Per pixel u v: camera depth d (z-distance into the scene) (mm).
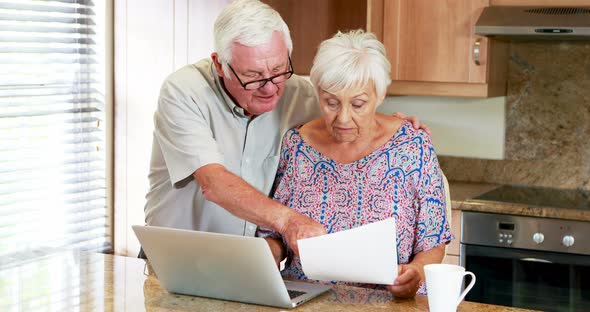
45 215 3920
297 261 2184
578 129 3758
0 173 3688
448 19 3553
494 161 3904
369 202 2152
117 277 2070
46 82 3904
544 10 3410
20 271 2115
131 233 4234
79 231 4082
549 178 3816
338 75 2016
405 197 2150
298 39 3955
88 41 4078
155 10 4012
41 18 3814
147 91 4082
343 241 1736
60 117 3988
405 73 3643
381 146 2188
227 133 2312
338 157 2217
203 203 2361
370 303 1867
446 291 1671
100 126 4191
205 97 2270
